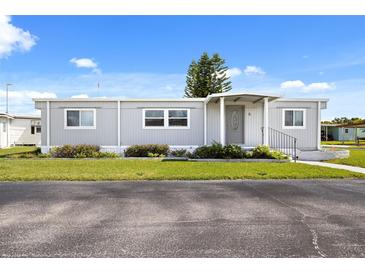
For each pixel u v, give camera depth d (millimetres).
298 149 15500
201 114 15828
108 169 9836
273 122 16000
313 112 16156
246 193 6574
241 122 16125
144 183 7742
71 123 15664
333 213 5043
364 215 4934
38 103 15555
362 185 7566
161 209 5254
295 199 6035
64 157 14242
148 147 14852
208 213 5012
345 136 44062
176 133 15781
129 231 4129
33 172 9125
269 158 12906
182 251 3494
